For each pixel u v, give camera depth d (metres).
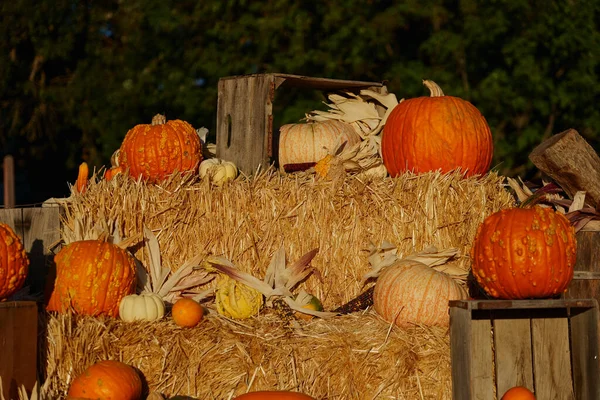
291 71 16.69
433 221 6.46
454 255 6.46
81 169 6.64
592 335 5.35
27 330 5.04
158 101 17.44
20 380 5.00
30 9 17.81
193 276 6.20
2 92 18.19
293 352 5.34
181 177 6.42
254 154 7.03
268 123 6.93
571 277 5.46
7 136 19.12
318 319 5.98
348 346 5.39
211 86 17.20
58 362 5.18
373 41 16.56
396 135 6.90
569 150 6.21
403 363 5.39
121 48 19.34
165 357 5.26
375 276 6.30
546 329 5.51
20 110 18.44
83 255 5.59
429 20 17.42
